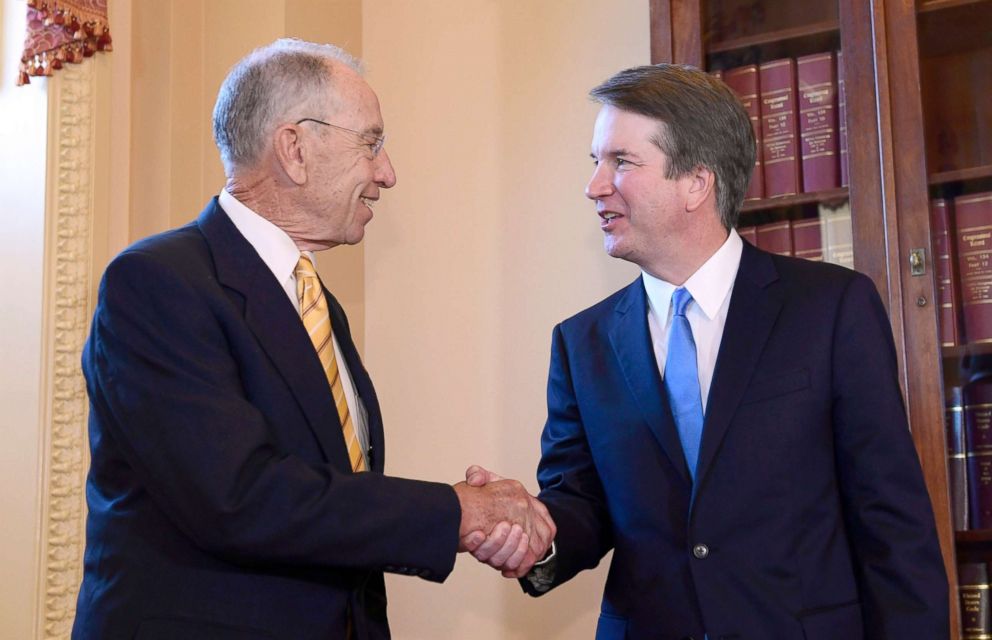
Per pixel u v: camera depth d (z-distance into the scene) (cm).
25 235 279
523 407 319
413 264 337
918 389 240
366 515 166
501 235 328
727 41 272
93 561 170
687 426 197
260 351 175
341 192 195
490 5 339
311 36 326
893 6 251
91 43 280
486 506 189
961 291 241
